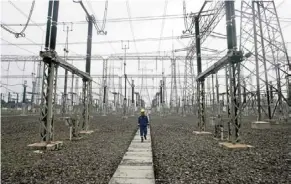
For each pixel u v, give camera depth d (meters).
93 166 7.83
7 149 10.76
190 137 15.66
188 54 30.11
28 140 13.43
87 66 19.84
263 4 24.47
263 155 9.43
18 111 55.09
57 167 7.66
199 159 8.84
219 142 12.64
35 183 6.11
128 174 6.96
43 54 11.48
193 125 25.27
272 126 21.64
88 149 11.08
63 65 13.44
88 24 20.44
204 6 17.55
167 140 14.20
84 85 19.20
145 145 12.73
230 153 9.98
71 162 8.35
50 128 11.66
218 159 8.82
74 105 40.22
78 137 15.17
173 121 32.59
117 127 23.42
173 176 6.75
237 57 11.52
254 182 6.17
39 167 7.63
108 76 46.03
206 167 7.66
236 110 11.81
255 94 29.08
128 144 13.05
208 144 12.51
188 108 52.44
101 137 15.81
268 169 7.38
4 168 7.47
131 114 56.28
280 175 6.74
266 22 24.00
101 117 43.00
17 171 7.16
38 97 49.50
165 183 6.17
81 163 8.22
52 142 11.66
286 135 15.37
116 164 8.32
